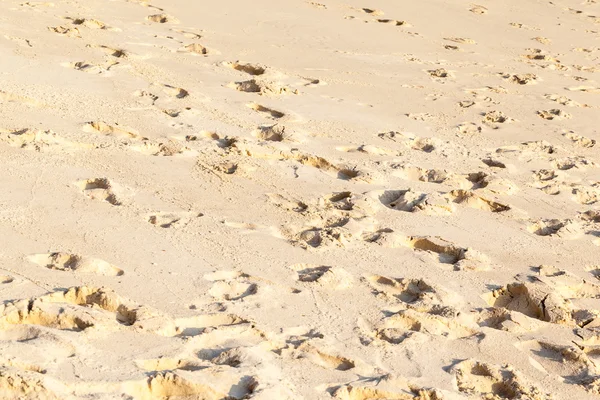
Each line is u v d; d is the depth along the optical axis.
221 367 4.14
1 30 10.13
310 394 4.10
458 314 5.16
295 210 6.54
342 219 6.45
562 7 18.47
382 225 6.46
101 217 5.85
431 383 4.43
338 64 11.29
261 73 10.23
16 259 5.06
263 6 14.12
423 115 9.54
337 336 4.77
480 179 7.81
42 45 9.79
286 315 4.92
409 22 14.81
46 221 5.65
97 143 7.12
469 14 16.30
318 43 12.30
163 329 4.47
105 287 4.77
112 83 8.83
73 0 12.27
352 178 7.28
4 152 6.65
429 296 5.38
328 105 9.36
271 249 5.76
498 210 7.21
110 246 5.45
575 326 5.39
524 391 4.47
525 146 8.98
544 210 7.30
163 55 10.25
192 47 10.90
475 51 13.47
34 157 6.65
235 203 6.47
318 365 4.39
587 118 10.41
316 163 7.55
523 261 6.23
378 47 12.68
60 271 5.00
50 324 4.40
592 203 7.70
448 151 8.42
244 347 4.39
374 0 16.06
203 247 5.65
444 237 6.40
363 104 9.64
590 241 6.77
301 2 14.88
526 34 15.39
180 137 7.61
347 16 14.41
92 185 6.42
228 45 11.31
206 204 6.37
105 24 11.20
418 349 4.75
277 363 4.34
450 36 14.26
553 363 4.91
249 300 4.99
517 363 4.81
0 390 3.64
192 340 4.41
